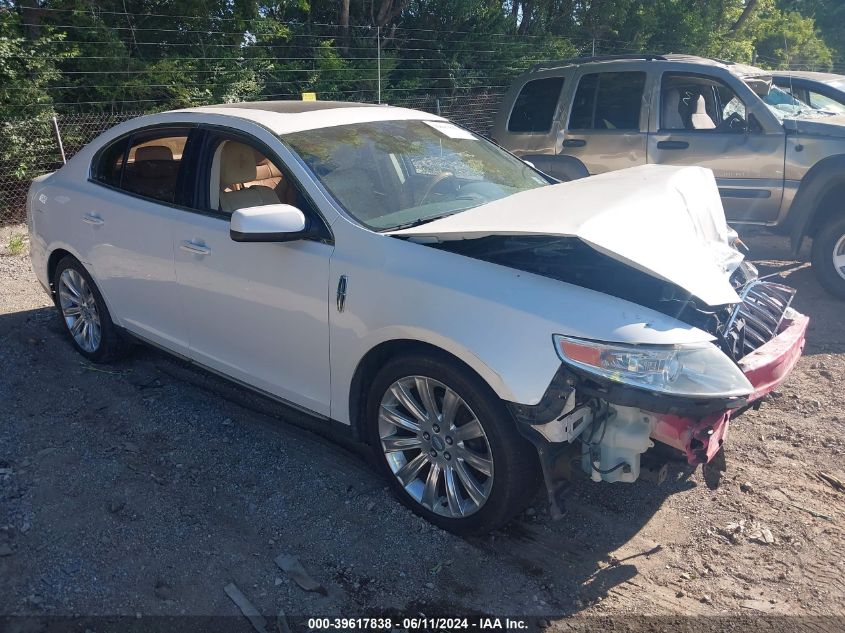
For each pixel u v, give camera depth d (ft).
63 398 14.67
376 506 11.30
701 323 10.01
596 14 65.46
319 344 11.52
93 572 9.76
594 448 9.81
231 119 13.17
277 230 10.95
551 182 15.30
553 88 26.14
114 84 36.81
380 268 10.67
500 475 9.85
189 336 13.83
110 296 15.28
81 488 11.57
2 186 32.12
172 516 10.98
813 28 108.68
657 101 23.84
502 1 59.98
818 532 10.83
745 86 22.49
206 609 9.23
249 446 13.02
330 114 13.75
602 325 9.22
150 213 13.89
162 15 40.65
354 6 54.29
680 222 10.89
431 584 9.76
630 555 10.38
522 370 9.36
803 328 11.87
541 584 9.80
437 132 14.83
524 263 10.56
